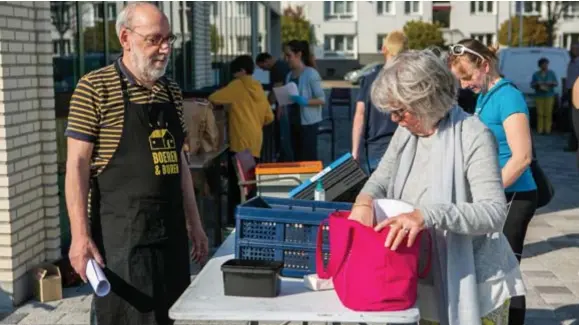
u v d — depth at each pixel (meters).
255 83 8.12
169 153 3.46
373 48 54.47
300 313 2.67
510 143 4.10
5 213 5.26
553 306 5.66
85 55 7.53
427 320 3.10
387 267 2.69
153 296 3.44
